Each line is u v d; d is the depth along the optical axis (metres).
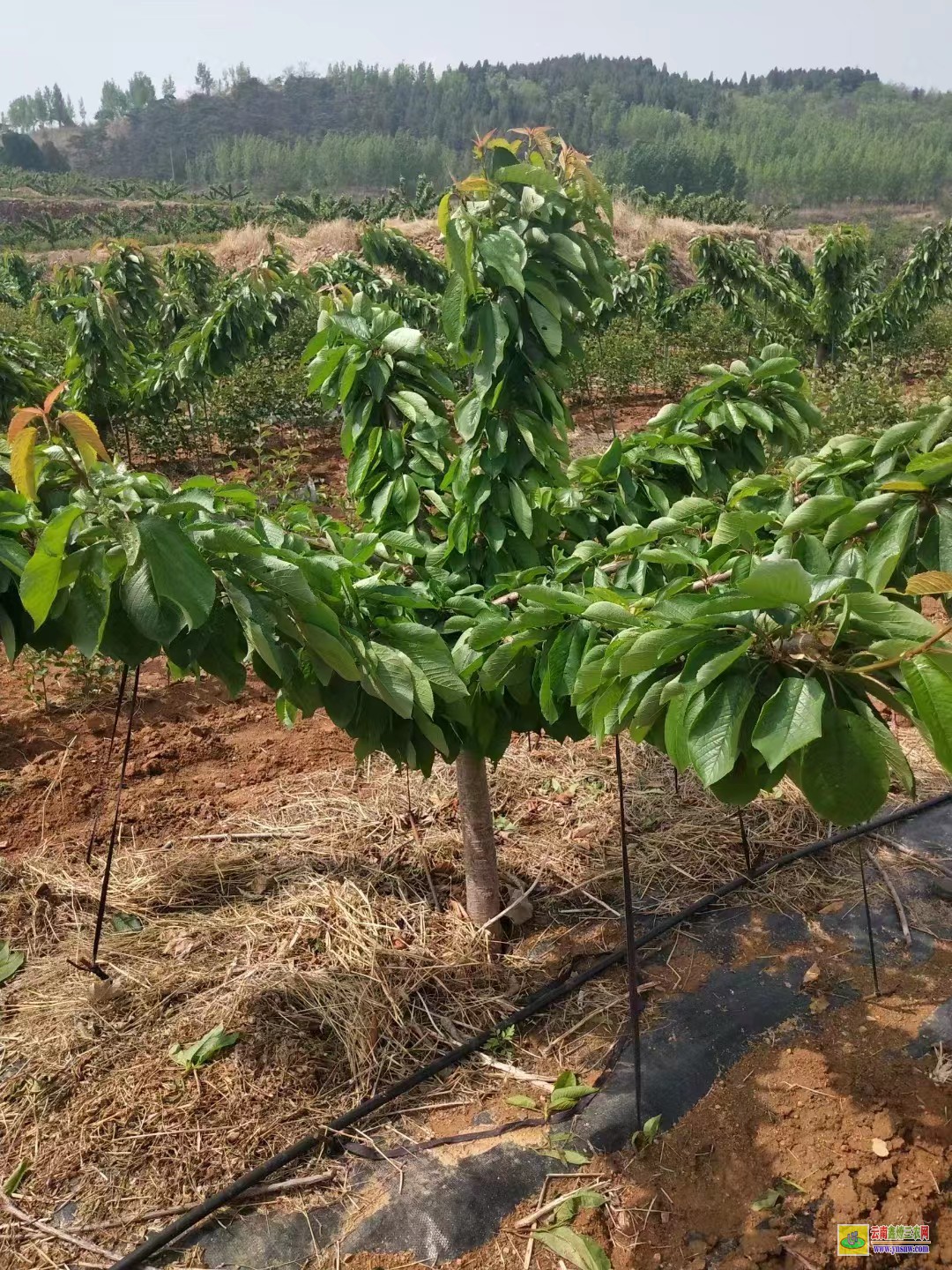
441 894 3.69
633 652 1.67
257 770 4.68
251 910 3.56
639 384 14.33
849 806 1.56
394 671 2.17
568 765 4.52
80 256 30.50
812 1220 2.44
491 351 2.70
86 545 1.82
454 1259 2.38
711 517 2.57
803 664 1.64
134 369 9.84
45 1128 2.71
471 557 3.05
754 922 3.52
